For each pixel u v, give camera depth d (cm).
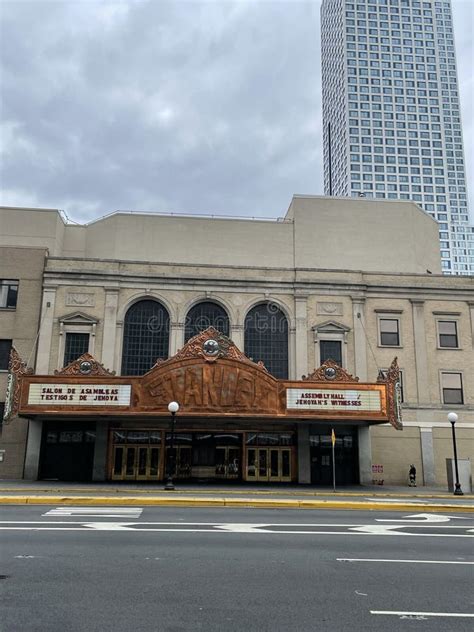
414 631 730
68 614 765
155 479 3419
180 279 3703
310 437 3584
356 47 19862
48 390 3072
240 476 3481
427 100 19688
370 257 4175
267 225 4147
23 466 3388
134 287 3688
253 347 3709
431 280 3916
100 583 920
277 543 1299
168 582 935
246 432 3531
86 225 4103
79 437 3469
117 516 1703
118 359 3575
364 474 3528
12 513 1745
